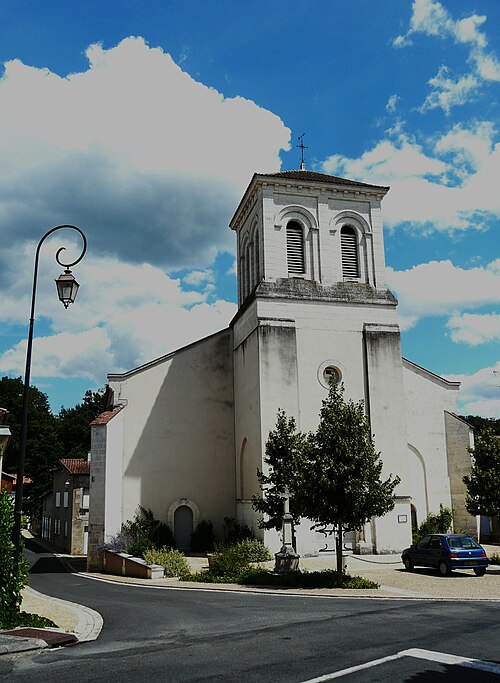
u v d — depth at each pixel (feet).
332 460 62.75
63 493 139.03
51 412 248.93
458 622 39.96
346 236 101.30
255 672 27.66
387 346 96.37
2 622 38.11
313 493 62.90
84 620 42.75
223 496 104.58
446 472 104.27
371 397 93.76
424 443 104.63
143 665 29.30
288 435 78.48
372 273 100.01
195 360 108.17
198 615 44.42
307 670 27.91
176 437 104.73
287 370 91.61
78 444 247.50
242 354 102.63
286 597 54.65
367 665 28.60
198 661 29.86
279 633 36.55
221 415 107.24
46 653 32.63
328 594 55.93
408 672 27.40
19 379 235.40
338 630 37.27
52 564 103.04
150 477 102.32
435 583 63.72
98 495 92.32
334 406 66.80
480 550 70.54
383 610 45.73
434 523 97.30
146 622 41.83
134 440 102.83
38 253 48.37
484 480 78.13
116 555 85.10
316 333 94.79
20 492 43.39
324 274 97.86
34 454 210.38
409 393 106.11
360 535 89.20
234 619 42.16
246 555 76.07
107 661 30.32
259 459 88.99
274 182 99.09
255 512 89.04
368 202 102.68
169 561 77.46
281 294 94.53
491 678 26.40
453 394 108.17
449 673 27.20
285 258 97.55
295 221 99.66
